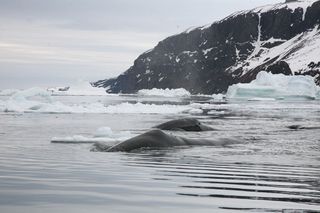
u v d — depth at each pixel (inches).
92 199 221.5
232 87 4864.7
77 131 820.6
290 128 965.2
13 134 743.1
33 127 922.7
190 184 278.1
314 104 3073.3
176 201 222.5
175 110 1835.6
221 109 2231.8
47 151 484.7
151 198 228.4
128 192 243.6
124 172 326.6
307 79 4288.9
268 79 4645.7
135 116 1464.1
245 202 225.0
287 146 588.1
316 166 392.5
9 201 212.8
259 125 1068.5
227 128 956.0
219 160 427.5
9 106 1708.9
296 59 7170.3
